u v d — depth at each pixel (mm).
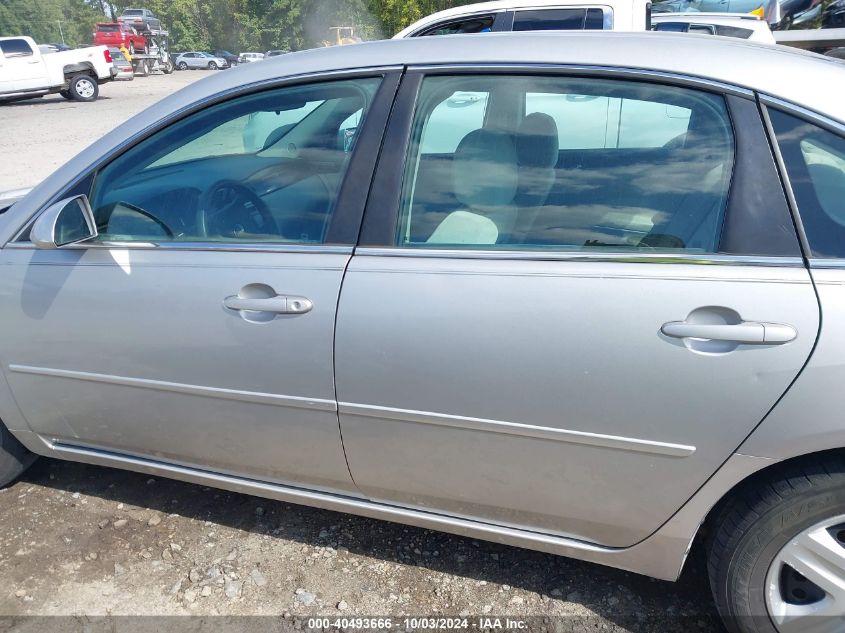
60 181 2223
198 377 2051
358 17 43469
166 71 38344
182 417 2150
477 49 1890
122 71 27562
